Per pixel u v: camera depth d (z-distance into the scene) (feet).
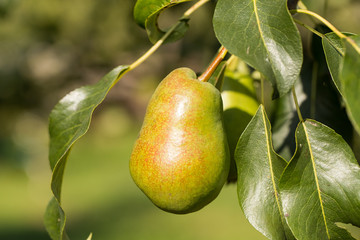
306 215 1.62
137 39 8.73
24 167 8.31
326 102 1.99
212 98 1.66
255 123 1.68
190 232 6.10
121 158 10.65
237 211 6.65
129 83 12.73
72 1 8.38
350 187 1.62
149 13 1.85
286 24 1.55
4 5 6.76
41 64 11.62
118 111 12.82
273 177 1.66
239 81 1.93
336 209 1.62
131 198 7.80
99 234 6.38
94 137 12.54
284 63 1.53
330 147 1.65
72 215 7.17
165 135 1.64
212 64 1.71
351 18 3.35
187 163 1.62
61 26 8.79
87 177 9.13
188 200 1.64
